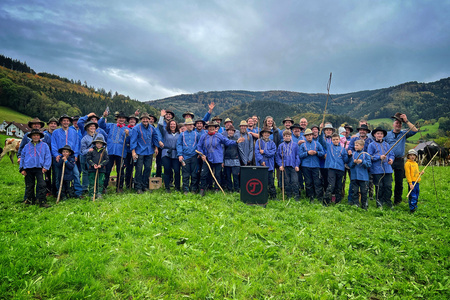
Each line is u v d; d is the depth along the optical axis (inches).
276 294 160.6
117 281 160.7
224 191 385.7
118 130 378.3
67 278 154.9
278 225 250.7
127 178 398.3
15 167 642.8
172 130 386.9
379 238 235.3
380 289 167.2
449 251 211.8
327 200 351.6
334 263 194.5
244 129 382.3
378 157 350.6
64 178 333.7
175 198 324.5
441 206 352.8
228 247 205.9
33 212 276.1
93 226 232.2
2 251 178.4
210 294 153.2
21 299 138.7
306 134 368.8
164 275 167.0
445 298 159.9
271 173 373.1
